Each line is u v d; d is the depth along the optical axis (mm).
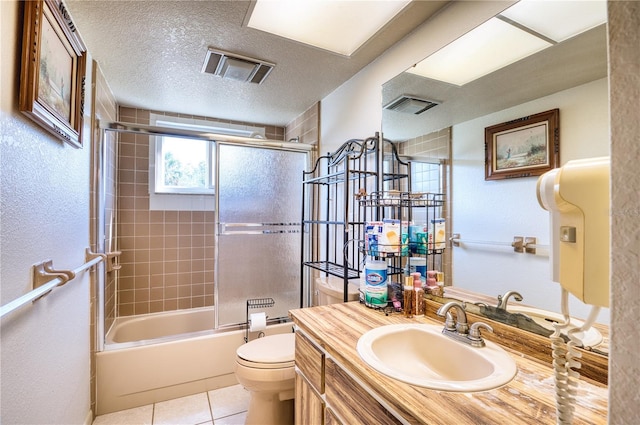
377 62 1784
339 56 1782
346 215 1628
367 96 1873
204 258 2980
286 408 1631
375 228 1427
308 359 1159
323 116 2467
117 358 1864
